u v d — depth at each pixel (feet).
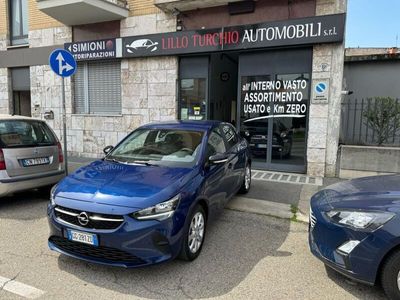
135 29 31.07
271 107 26.94
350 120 29.60
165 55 29.60
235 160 17.38
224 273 11.27
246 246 13.47
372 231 9.16
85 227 10.60
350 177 24.59
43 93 36.42
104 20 32.07
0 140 17.33
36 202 19.19
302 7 24.97
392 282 9.11
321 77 24.63
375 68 31.73
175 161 13.79
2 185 17.11
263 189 21.84
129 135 16.60
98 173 12.85
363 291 10.18
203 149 14.15
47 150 19.35
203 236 12.92
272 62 26.40
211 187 13.60
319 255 10.44
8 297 9.69
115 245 10.25
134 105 31.78
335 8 24.08
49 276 10.89
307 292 10.15
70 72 21.81
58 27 34.71
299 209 17.93
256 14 26.48
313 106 25.13
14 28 38.50
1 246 13.15
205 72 28.99
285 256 12.60
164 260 10.58
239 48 26.27
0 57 38.60
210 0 26.45
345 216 9.79
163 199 10.82
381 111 25.40
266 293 10.09
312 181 24.00
